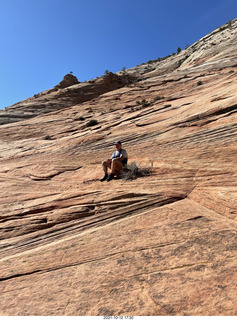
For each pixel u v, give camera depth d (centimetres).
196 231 304
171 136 862
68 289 245
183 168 563
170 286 216
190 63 5472
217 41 5634
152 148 825
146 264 258
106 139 1154
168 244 288
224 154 569
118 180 620
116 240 328
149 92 3597
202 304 188
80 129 1916
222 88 1182
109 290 229
